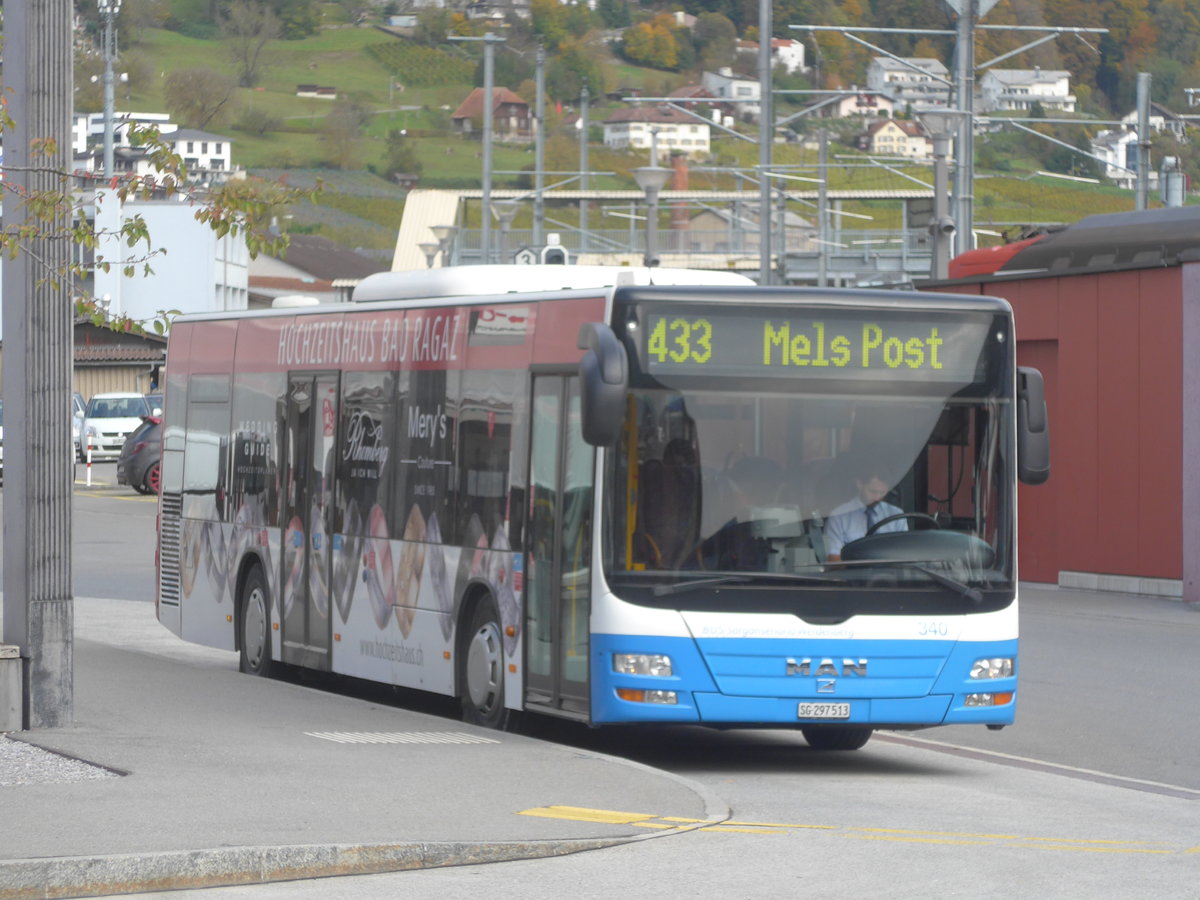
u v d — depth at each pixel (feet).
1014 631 71.61
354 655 89.86
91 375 453.99
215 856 48.11
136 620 134.31
